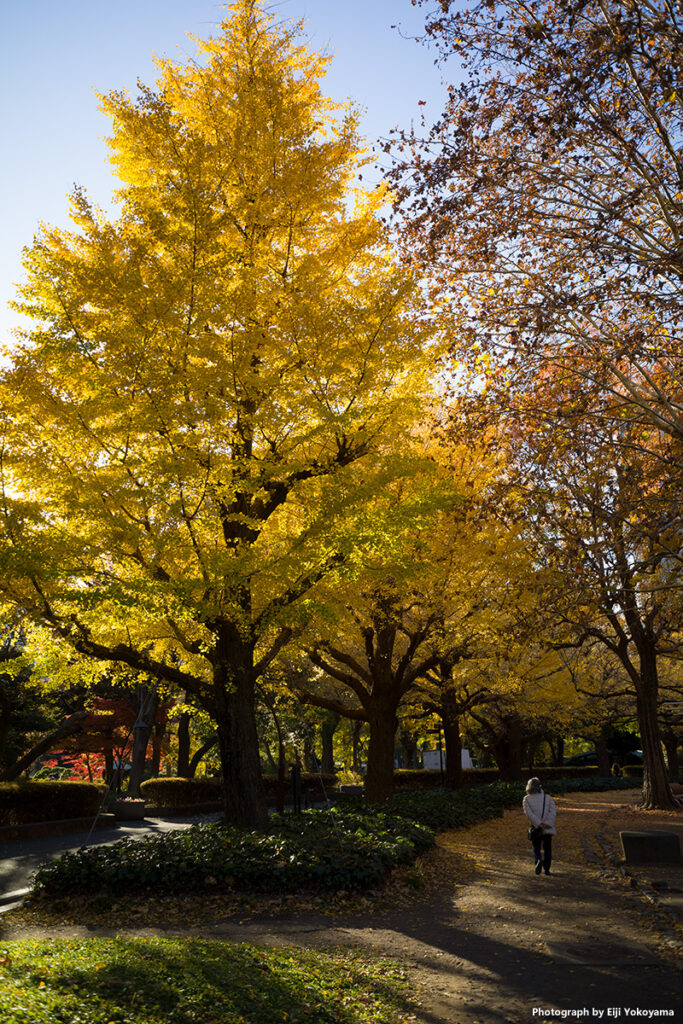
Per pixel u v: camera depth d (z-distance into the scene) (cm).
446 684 2341
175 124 1125
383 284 1116
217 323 1015
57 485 977
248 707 1271
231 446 1084
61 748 3300
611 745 5647
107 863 1077
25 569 903
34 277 1023
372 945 780
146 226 1055
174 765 4816
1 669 1288
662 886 1034
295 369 1056
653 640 2292
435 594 1564
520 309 1051
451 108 1012
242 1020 505
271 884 1025
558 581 1296
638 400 1131
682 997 597
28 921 930
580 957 720
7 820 1942
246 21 1195
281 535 1265
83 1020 451
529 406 1120
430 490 1158
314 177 1139
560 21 885
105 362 990
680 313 980
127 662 1207
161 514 996
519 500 1247
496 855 1413
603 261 984
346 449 1143
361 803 1803
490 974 676
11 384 995
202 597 1009
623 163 972
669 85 838
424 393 1277
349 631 1758
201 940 727
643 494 1162
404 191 1067
